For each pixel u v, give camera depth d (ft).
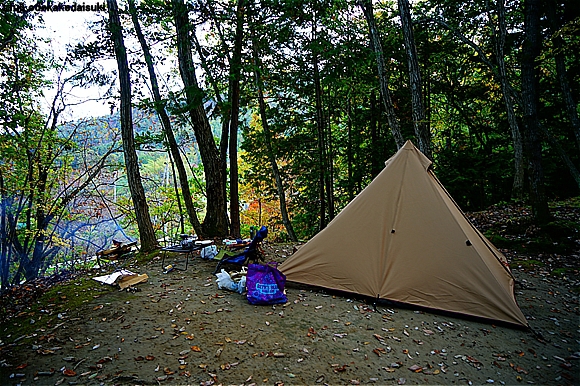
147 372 9.71
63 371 9.76
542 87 40.57
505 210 34.96
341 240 16.42
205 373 9.66
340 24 34.32
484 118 56.75
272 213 67.46
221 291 16.43
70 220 39.63
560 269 20.30
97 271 21.86
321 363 10.27
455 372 10.13
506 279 15.43
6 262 32.48
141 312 13.91
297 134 45.60
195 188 48.37
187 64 27.45
